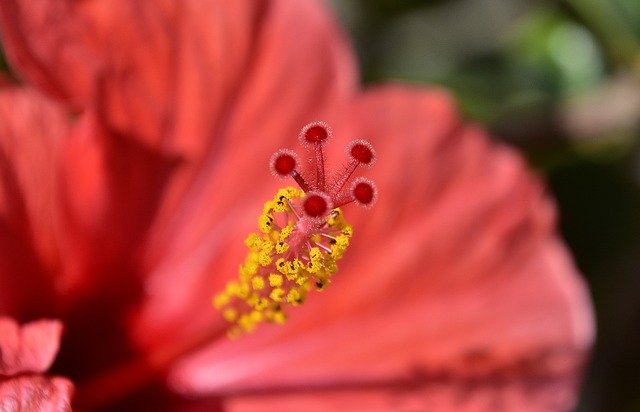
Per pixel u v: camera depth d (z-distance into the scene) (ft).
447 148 0.76
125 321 0.75
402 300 0.75
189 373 0.75
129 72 0.71
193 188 0.74
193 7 0.73
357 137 0.75
